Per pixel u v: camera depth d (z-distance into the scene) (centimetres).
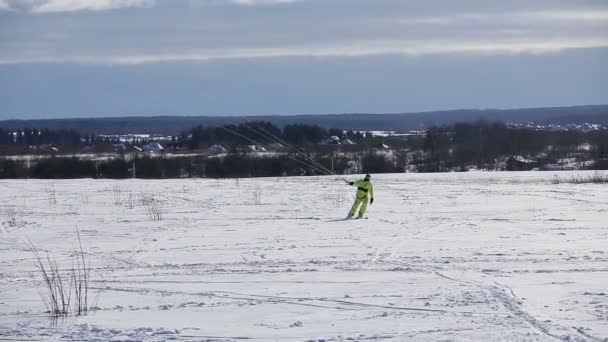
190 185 5344
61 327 1238
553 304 1355
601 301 1374
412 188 4969
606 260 1908
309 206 3719
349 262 1952
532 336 1127
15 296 1540
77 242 2472
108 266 1962
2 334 1191
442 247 2211
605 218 3000
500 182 5562
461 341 1105
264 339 1142
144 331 1200
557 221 2905
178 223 2997
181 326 1239
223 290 1567
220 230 2744
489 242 2305
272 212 3422
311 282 1647
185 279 1722
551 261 1903
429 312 1312
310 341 1122
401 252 2120
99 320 1293
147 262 2023
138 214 3391
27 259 2119
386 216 3191
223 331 1198
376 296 1468
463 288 1534
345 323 1243
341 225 2861
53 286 1641
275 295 1500
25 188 5141
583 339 1105
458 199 4062
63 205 3881
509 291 1487
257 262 1983
